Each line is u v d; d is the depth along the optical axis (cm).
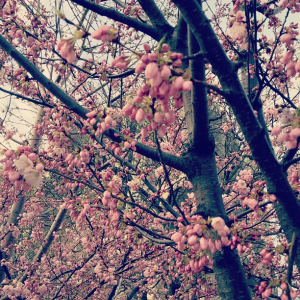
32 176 204
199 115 253
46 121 391
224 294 240
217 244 175
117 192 257
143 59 127
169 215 473
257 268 500
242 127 195
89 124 296
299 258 197
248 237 206
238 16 253
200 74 233
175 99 143
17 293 514
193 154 280
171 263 502
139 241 373
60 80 589
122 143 270
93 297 665
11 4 364
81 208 273
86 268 609
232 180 723
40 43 383
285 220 213
